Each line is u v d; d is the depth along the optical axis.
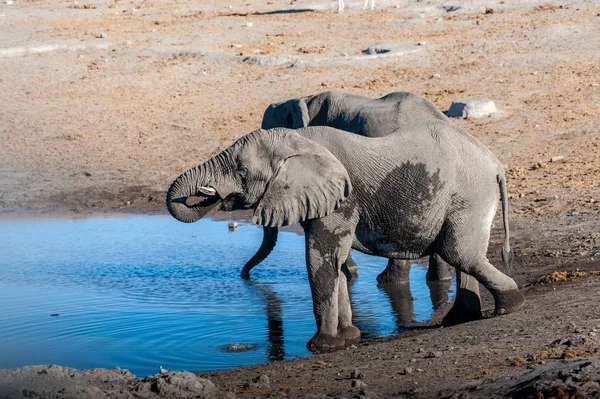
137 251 22.56
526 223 21.92
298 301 17.73
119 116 36.53
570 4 47.22
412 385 10.50
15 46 46.69
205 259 21.59
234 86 38.97
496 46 41.00
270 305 17.47
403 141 14.26
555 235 20.59
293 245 22.69
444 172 14.12
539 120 31.61
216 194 13.67
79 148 33.44
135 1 61.38
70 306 17.53
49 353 14.50
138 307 17.42
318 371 12.07
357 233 14.44
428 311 16.73
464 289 15.27
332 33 46.47
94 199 28.64
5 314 16.98
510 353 11.74
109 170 31.17
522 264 18.53
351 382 10.76
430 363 11.72
